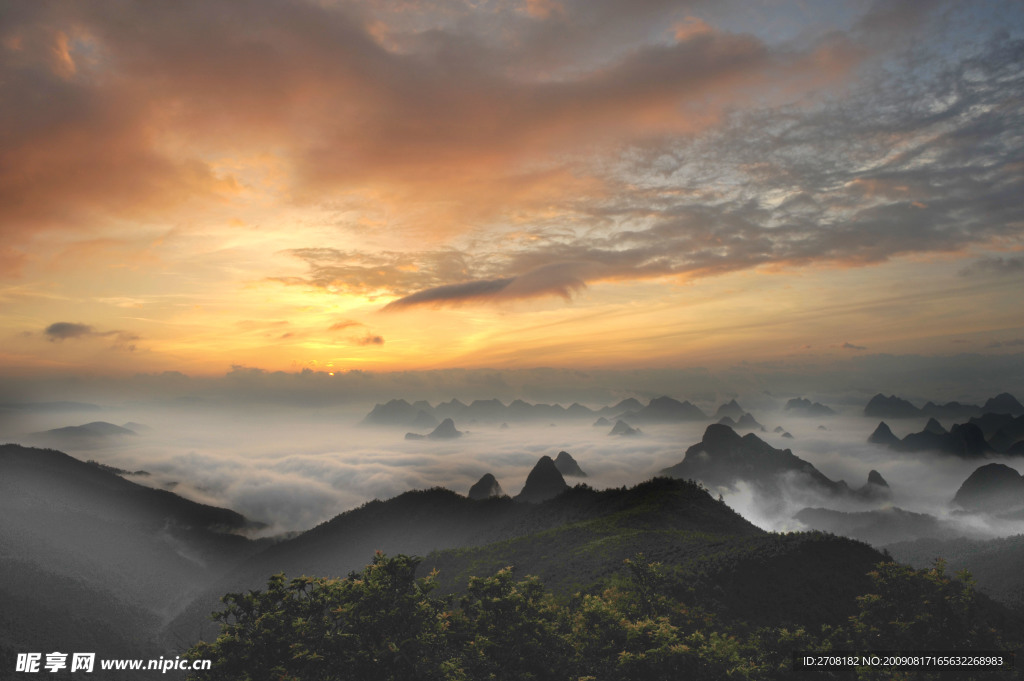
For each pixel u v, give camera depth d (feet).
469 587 123.95
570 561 268.62
